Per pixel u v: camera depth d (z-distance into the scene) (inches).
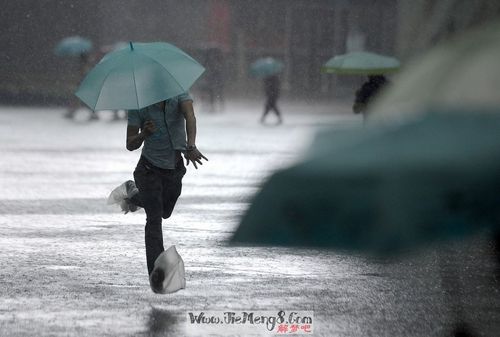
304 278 867.4
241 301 772.6
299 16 6166.3
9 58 5531.5
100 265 932.0
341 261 951.0
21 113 3796.8
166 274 727.7
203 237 1092.5
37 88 5172.2
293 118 3764.8
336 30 6171.3
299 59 6156.5
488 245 941.2
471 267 876.0
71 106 3469.5
